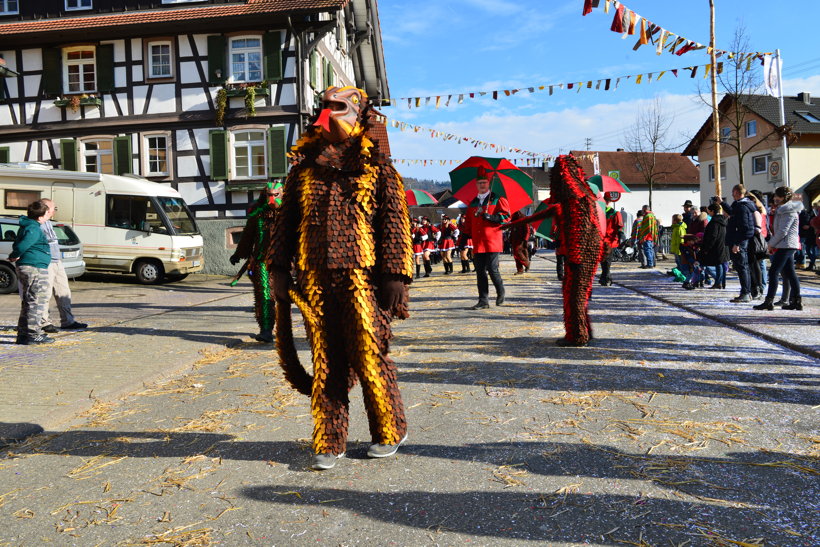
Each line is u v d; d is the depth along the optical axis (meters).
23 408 4.75
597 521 2.73
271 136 22.56
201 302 13.25
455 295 12.67
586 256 6.54
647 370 5.55
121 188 18.44
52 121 23.41
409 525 2.75
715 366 5.66
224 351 7.32
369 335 3.44
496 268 10.44
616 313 9.41
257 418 4.48
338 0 22.06
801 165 40.12
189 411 4.75
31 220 7.75
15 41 23.14
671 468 3.31
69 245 13.64
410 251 3.48
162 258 18.27
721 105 39.75
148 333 8.48
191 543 2.66
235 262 7.72
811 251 18.00
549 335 7.47
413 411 4.48
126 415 4.73
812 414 4.21
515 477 3.24
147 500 3.12
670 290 12.92
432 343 7.15
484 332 7.82
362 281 3.44
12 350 7.30
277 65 22.50
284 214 3.55
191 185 23.02
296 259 3.56
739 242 10.34
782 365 5.66
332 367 3.48
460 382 5.27
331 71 26.36
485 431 3.99
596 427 4.01
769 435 3.80
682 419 4.14
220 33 22.62
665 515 2.78
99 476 3.46
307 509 2.95
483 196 10.37
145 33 22.78
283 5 22.33
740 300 10.43
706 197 46.34
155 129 23.05
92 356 6.87
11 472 3.57
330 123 3.43
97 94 23.25
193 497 3.13
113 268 18.45
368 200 3.44
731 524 2.68
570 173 6.59
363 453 3.67
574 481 3.17
